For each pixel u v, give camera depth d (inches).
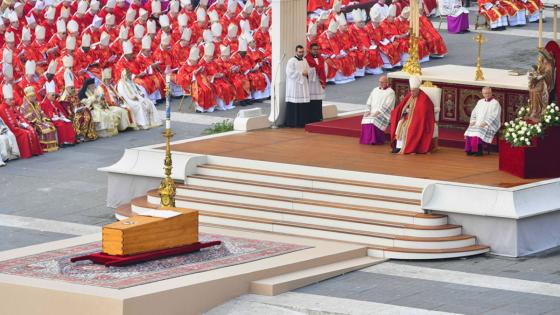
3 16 3245.6
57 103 2819.9
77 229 2299.5
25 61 3125.0
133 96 2952.8
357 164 2317.9
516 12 3715.6
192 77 3065.9
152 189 2384.4
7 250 2170.3
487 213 2119.8
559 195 2182.6
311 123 2635.3
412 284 2005.4
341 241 2159.2
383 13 3403.1
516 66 3307.1
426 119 2396.7
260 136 2561.5
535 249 2149.4
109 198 2421.3
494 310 1883.6
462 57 3435.0
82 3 3289.9
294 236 2193.7
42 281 1925.4
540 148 2234.3
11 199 2469.2
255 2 3307.1
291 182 2282.2
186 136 2864.2
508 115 2456.9
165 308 1884.8
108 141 2859.3
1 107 2723.9
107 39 3063.5
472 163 2333.9
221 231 2215.8
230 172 2332.7
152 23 3181.6
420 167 2299.5
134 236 2011.6
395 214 2159.2
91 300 1862.7
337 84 3289.9
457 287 1985.7
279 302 1942.7
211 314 1921.8
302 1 2662.4
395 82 2564.0
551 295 1945.1
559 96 2288.4
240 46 3122.5
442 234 2130.9
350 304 1920.5
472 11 3944.4
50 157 2738.7
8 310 1921.8
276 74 2650.1
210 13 3233.3
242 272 1975.9
